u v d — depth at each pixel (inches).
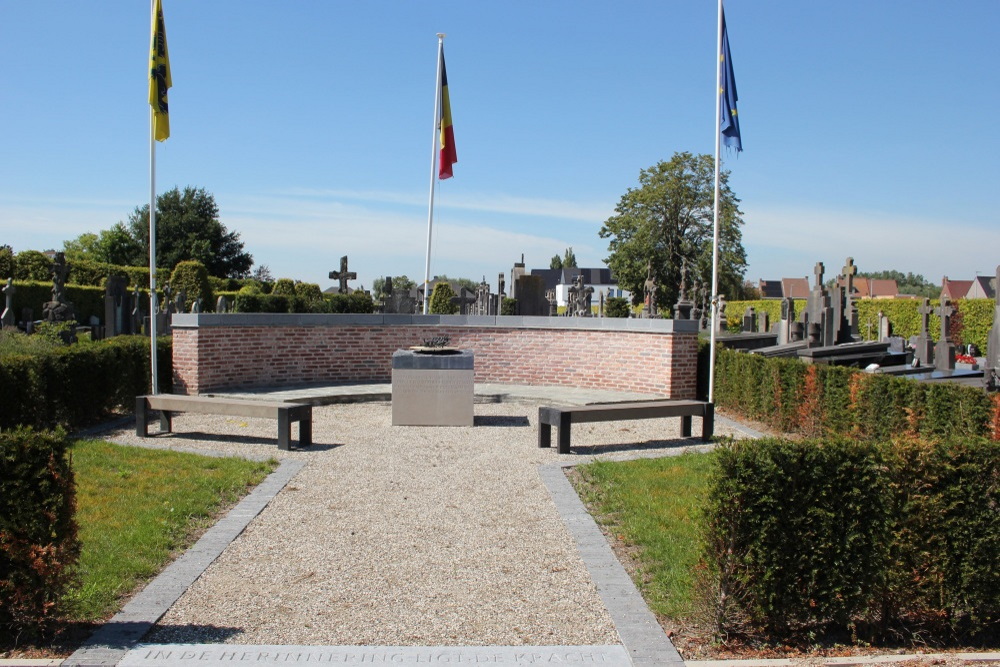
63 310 873.5
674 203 2049.7
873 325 1300.4
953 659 167.9
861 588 175.8
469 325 655.1
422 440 418.0
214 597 200.2
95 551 223.6
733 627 177.6
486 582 212.4
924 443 181.6
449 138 706.8
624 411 397.7
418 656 164.6
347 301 1226.6
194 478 310.3
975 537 178.7
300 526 260.7
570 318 629.9
